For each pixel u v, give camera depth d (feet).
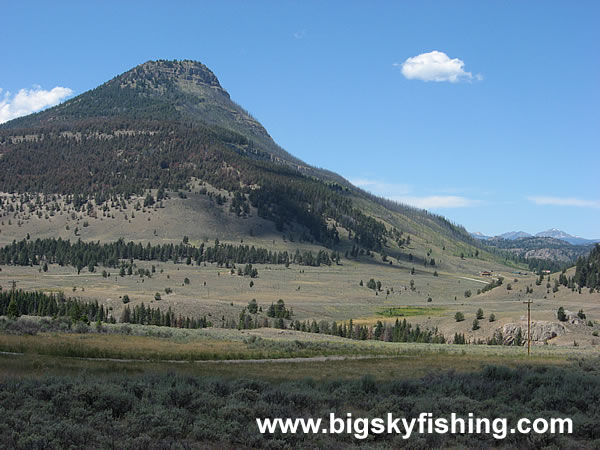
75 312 325.21
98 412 70.64
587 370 143.33
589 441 70.85
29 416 66.49
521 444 68.74
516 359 188.65
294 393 87.25
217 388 90.94
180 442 62.18
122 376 100.63
